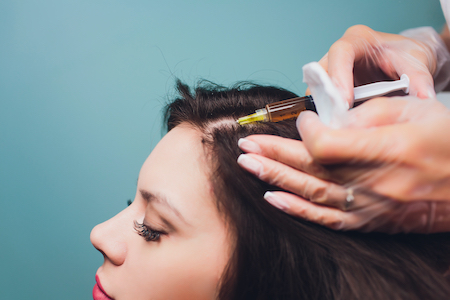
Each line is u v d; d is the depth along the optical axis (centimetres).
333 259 58
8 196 143
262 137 54
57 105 140
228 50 132
